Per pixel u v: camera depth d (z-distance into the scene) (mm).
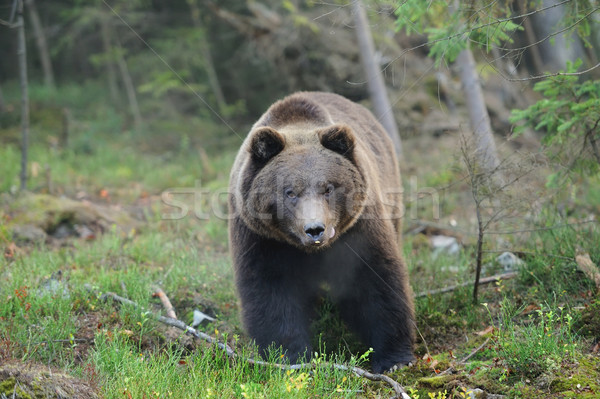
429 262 12898
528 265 11047
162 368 7855
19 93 34812
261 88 33938
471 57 16375
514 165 10281
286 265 8844
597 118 10570
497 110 23500
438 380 7777
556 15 18234
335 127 8539
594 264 10289
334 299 9891
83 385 7031
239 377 7812
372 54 20812
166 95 36156
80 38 38156
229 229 9633
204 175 22953
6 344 8008
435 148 23703
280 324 8688
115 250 13141
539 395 7273
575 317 9055
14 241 13812
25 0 33594
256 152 8562
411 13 11211
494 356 8320
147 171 24125
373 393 7777
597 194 15492
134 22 33031
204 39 32406
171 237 14781
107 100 35906
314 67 27312
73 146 26625
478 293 10828
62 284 10273
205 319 10188
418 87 26031
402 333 8914
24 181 17500
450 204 17375
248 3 28844
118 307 10047
